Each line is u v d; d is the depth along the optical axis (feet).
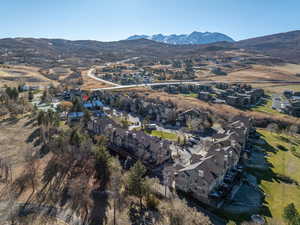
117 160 209.46
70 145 201.77
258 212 164.96
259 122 403.54
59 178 174.40
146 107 415.64
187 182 182.60
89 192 160.25
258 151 277.44
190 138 297.74
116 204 153.17
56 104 426.92
